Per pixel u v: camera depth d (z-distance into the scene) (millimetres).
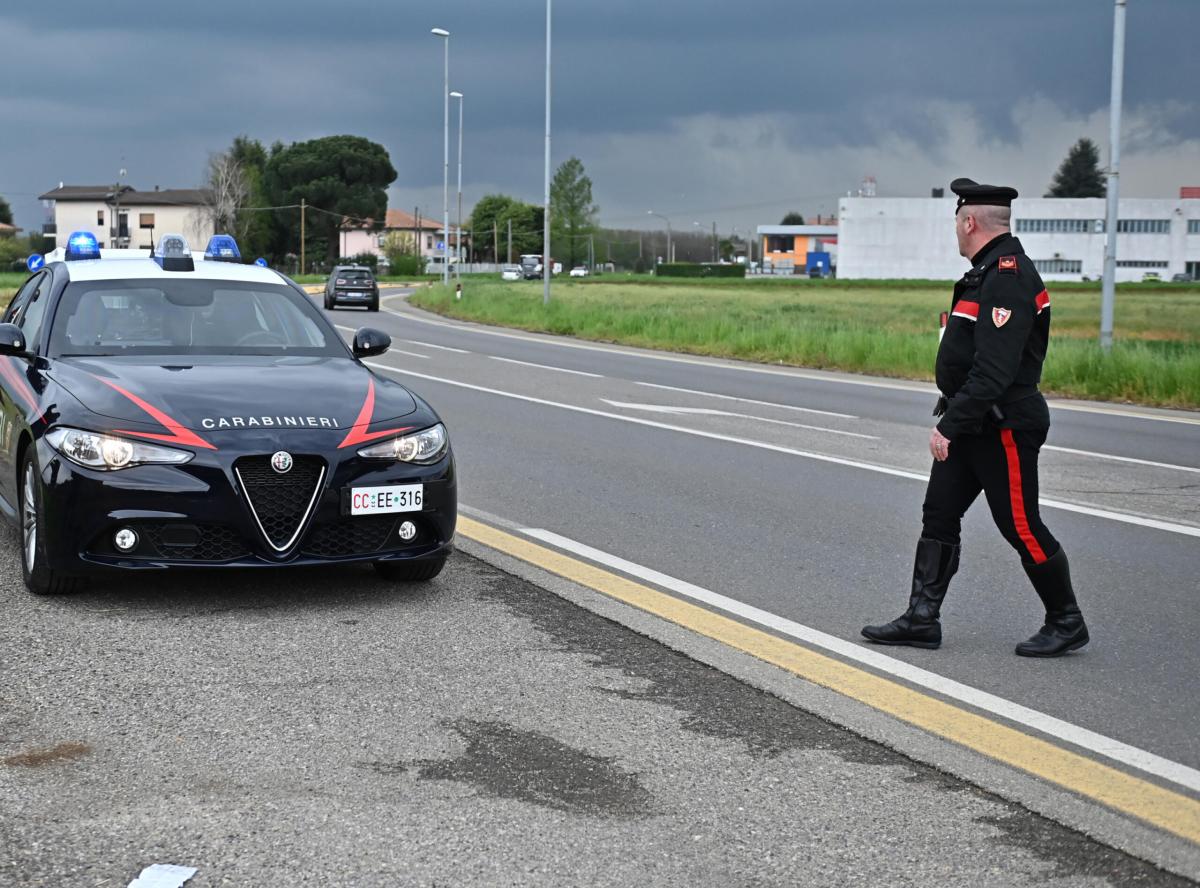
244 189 136125
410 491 5883
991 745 4254
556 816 3598
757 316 45688
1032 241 134625
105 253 8102
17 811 3566
